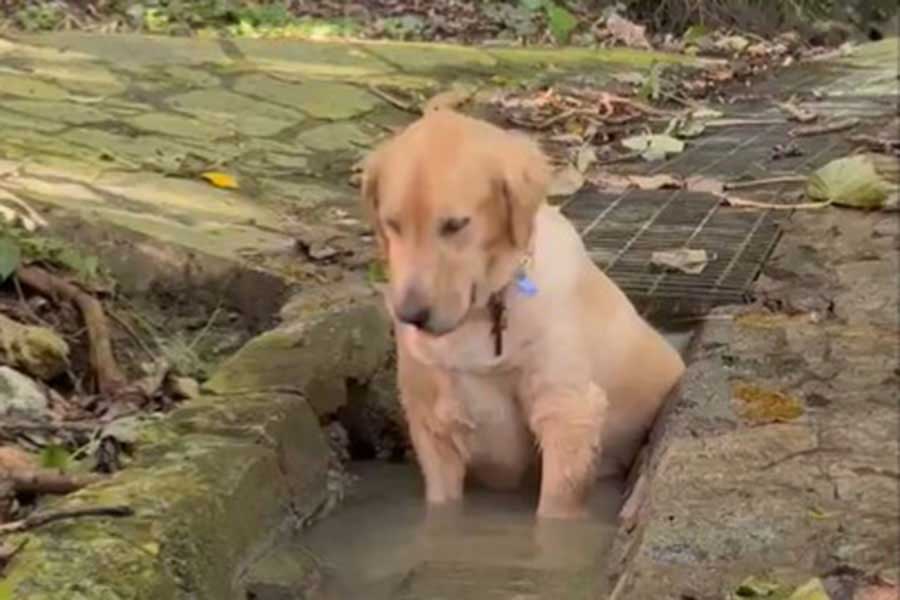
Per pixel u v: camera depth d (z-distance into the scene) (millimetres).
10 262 4434
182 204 5426
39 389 4086
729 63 10148
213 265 4766
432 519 3686
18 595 2592
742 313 4363
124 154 6004
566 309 3721
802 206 5672
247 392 3721
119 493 3021
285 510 3416
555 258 3721
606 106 7656
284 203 5672
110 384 4160
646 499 3262
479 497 3854
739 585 2756
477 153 3475
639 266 4992
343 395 4000
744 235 5312
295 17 10375
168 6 10023
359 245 5148
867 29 13656
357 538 3535
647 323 4383
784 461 3275
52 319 4457
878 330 4152
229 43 8508
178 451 3293
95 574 2678
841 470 3219
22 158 5730
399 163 3455
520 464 3877
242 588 3082
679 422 3525
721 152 6773
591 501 3846
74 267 4641
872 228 5328
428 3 11203
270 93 7398
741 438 3400
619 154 6766
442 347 3670
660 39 11688
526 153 3541
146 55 7941
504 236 3529
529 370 3707
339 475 3885
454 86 8062
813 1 13195
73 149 5973
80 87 7098
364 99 7527
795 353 3957
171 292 4770
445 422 3775
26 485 3350
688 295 4691
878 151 6637
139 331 4551
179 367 4387
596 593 3139
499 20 10922
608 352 3908
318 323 4117
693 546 2906
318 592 3205
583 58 9438
